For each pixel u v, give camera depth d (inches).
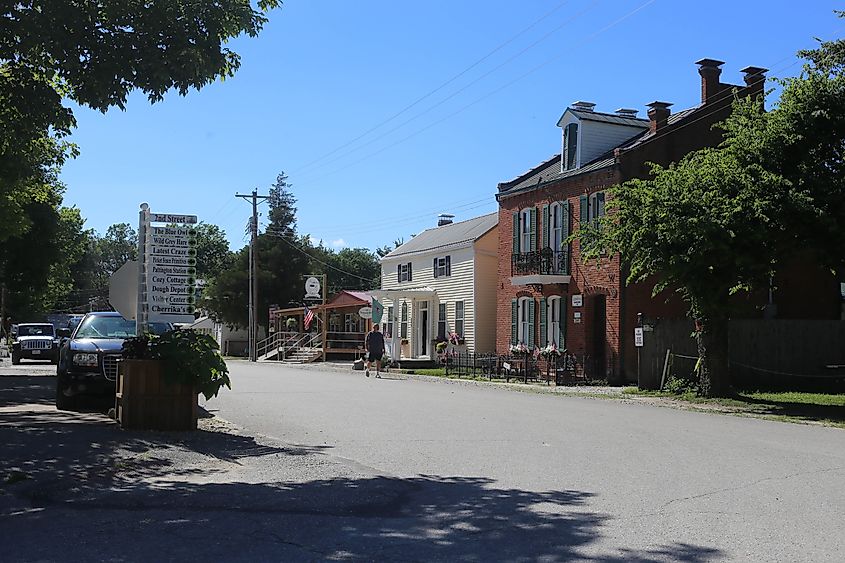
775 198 649.6
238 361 1868.8
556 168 1214.9
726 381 777.6
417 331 1552.7
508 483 334.3
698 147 1039.6
